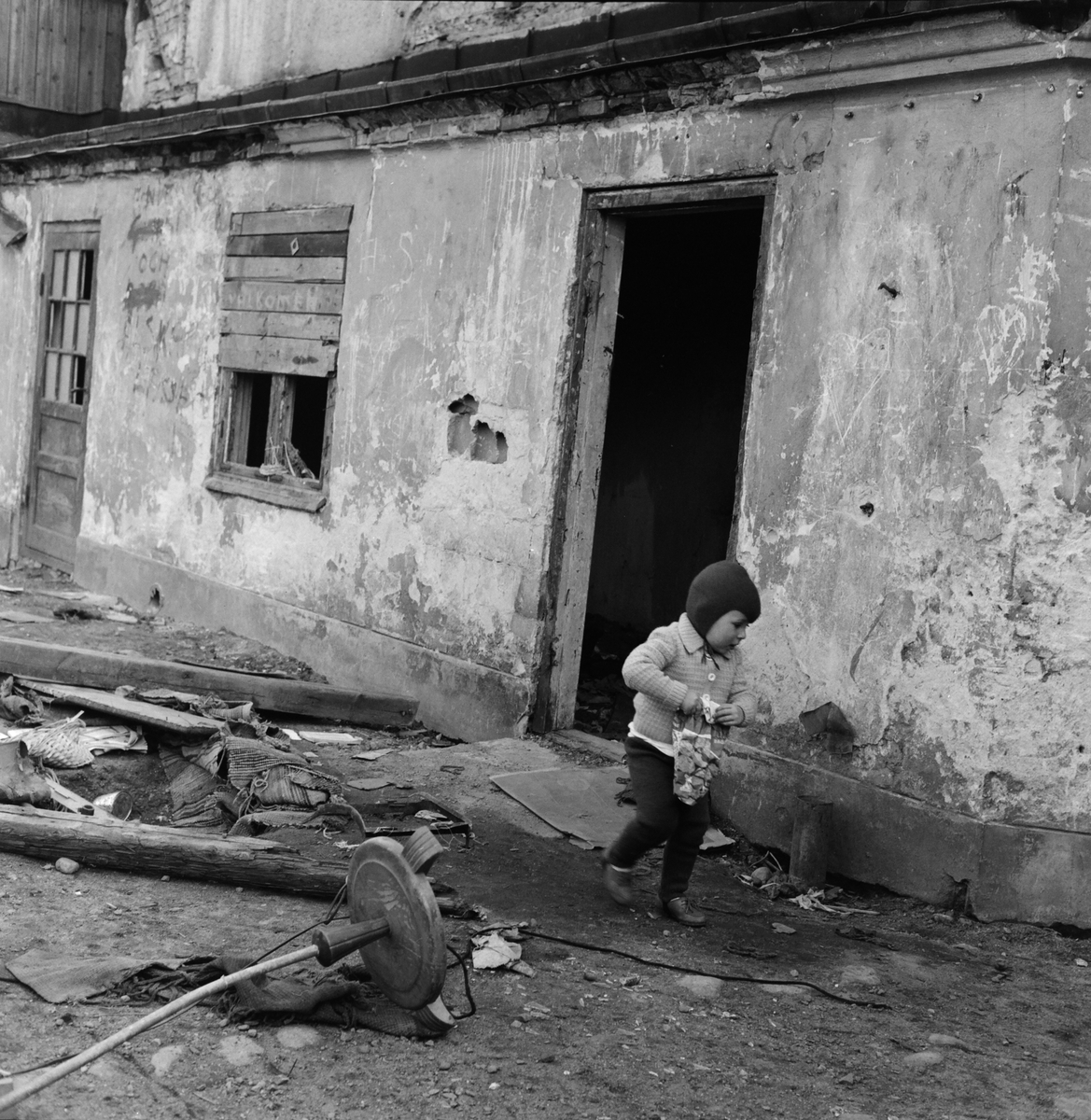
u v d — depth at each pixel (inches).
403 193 342.3
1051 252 207.2
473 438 318.7
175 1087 143.1
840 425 235.6
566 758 285.6
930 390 221.5
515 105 303.4
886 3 217.8
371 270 353.7
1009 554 211.6
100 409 488.7
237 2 445.7
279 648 381.7
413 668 331.0
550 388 295.1
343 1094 144.9
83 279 510.0
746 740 251.1
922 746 222.5
